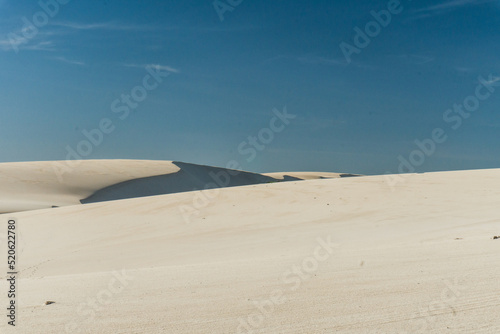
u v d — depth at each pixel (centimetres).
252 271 780
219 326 473
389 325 449
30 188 5178
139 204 2462
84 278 840
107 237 1795
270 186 2759
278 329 456
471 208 1823
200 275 774
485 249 830
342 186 2594
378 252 908
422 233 1405
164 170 7112
